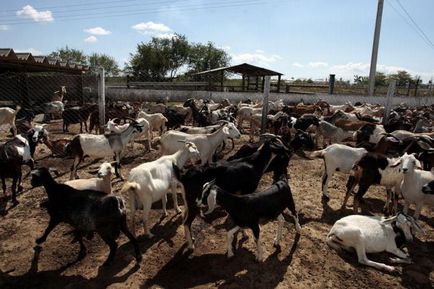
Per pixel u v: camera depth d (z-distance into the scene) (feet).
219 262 16.74
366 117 45.21
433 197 20.22
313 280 15.61
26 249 17.40
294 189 26.71
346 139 39.60
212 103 66.85
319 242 18.78
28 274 15.52
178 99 86.99
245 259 17.03
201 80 138.21
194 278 15.48
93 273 15.69
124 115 45.68
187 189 18.30
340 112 45.52
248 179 20.44
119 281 15.15
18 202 22.61
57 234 18.90
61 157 32.60
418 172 20.72
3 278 15.19
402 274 16.29
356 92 114.11
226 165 20.03
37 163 30.68
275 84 123.34
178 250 17.70
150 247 17.88
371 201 24.90
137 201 18.97
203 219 21.12
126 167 30.86
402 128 40.14
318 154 24.67
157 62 146.30
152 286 14.85
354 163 23.08
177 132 28.76
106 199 15.81
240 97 85.56
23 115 48.42
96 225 15.80
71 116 46.52
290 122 40.98
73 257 16.88
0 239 18.24
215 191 15.97
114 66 189.47
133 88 96.02
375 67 88.79
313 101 83.05
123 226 16.24
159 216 21.42
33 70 71.77
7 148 21.99
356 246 16.88
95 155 26.71
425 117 52.85
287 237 19.26
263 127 38.65
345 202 22.90
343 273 16.15
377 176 21.27
